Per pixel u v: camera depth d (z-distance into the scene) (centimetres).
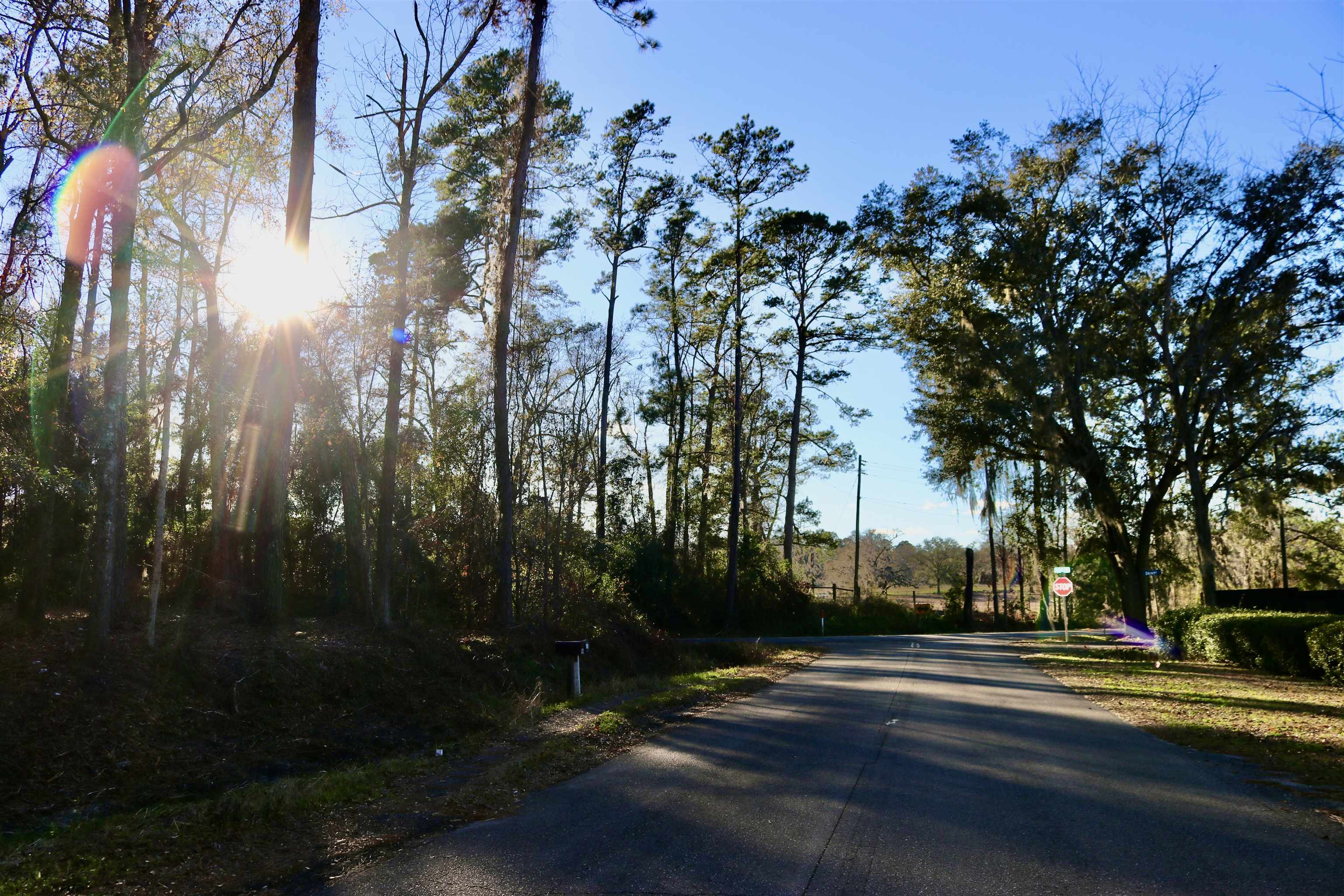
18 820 823
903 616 5184
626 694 1597
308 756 1130
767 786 818
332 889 547
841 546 5975
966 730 1168
